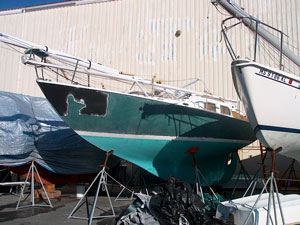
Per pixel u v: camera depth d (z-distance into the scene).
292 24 10.12
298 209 4.19
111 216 4.88
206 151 6.63
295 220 4.12
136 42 11.34
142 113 5.57
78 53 11.82
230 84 10.28
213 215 4.88
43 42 12.25
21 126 6.32
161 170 6.30
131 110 5.46
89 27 11.91
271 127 4.81
